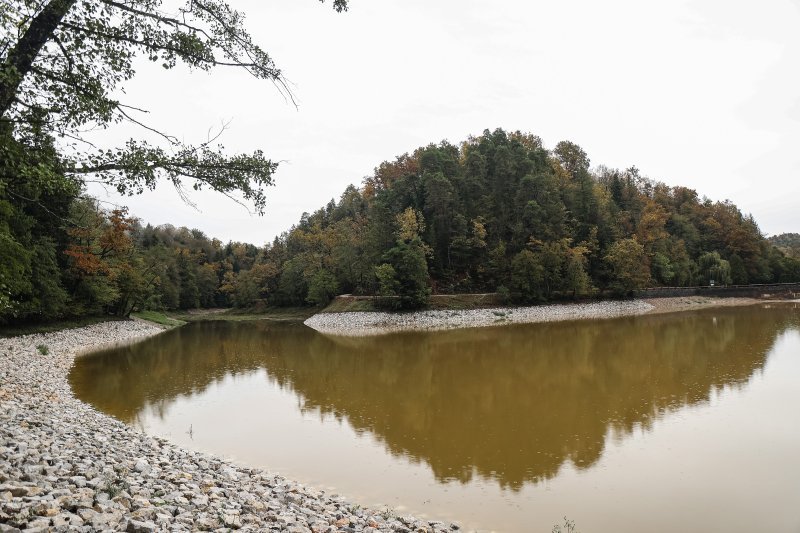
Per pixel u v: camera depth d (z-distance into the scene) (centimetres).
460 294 8362
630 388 2658
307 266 10362
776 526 1211
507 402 2469
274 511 1046
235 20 999
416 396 2655
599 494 1404
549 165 10962
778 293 10438
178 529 811
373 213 9244
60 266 5309
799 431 1886
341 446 1839
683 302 9425
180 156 948
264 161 1008
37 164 865
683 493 1402
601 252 9462
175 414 2280
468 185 9775
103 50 945
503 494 1409
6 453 1077
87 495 889
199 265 13538
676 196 13250
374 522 1096
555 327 5981
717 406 2238
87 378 3111
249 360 4016
